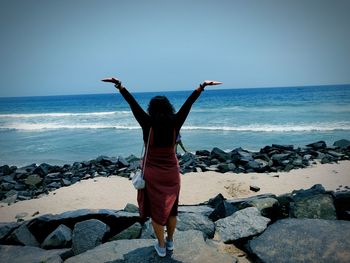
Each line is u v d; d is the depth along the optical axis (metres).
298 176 9.12
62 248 4.43
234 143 17.27
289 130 20.55
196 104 53.00
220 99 67.00
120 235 4.51
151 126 3.03
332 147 12.80
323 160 10.78
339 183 8.28
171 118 3.05
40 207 7.65
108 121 32.00
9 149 18.66
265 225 4.14
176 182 3.18
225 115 31.78
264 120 26.14
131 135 21.89
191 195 7.84
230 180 8.88
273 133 19.89
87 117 36.69
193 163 11.16
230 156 11.91
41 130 27.91
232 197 7.61
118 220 4.87
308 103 40.91
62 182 9.94
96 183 9.48
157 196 3.09
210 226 4.37
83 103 84.06
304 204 4.55
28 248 4.32
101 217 4.89
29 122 34.50
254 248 3.67
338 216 4.52
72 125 30.28
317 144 13.17
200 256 3.43
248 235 4.01
